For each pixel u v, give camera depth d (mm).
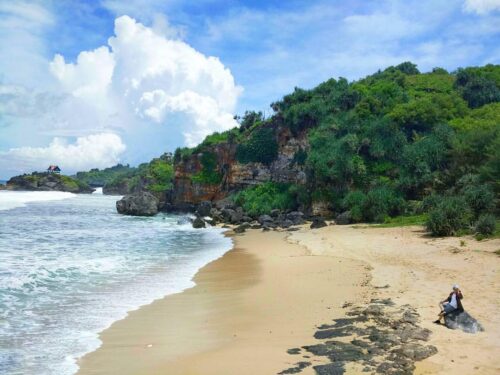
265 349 12242
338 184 54469
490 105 64062
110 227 50438
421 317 14172
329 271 22828
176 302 18031
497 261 21891
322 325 14055
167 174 114125
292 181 65812
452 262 22734
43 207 81688
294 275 22547
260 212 60094
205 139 81875
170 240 39812
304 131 67000
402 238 32625
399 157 52781
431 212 34094
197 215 66125
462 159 45625
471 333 12602
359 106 62062
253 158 72500
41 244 33938
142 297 18781
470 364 10508
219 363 11414
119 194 186375
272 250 32781
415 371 10180
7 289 19469
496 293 16453
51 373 11109
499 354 11062
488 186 36250
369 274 21328
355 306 15945
